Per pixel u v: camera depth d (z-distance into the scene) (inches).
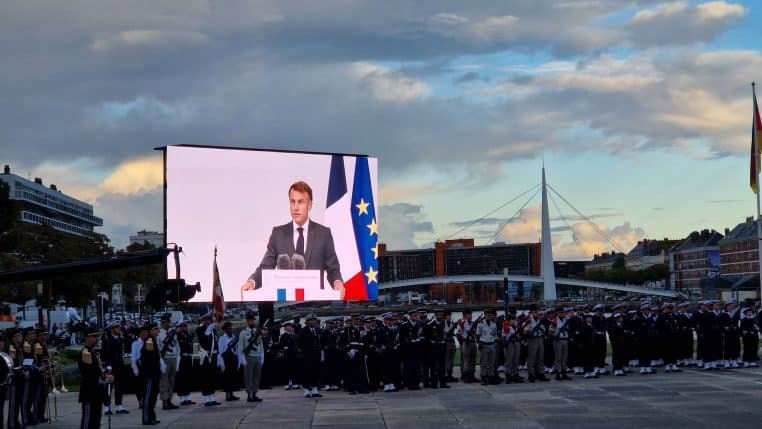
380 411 1103.6
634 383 1355.8
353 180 1851.6
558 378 1461.6
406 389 1390.3
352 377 1333.7
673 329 1547.7
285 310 4463.6
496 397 1222.9
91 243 4301.2
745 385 1280.8
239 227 1745.8
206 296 1716.3
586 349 1464.1
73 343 2938.0
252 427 990.4
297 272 1787.6
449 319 1520.7
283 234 1779.0
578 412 1041.5
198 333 1254.3
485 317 1417.3
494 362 1417.3
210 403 1225.4
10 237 3129.9
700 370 1572.3
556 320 1467.8
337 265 1824.6
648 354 1525.6
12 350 1020.5
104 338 1114.7
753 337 1592.0
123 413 1159.6
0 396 950.4
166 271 1691.7
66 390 1502.2
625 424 941.8
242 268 1742.1
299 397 1309.1
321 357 1417.3
